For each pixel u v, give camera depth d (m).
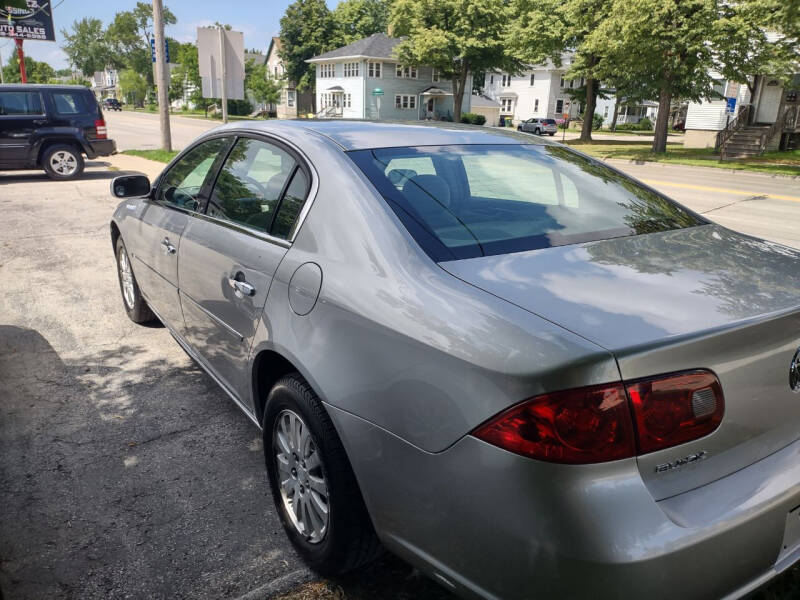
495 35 45.44
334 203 2.30
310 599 2.23
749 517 1.57
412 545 1.82
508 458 1.52
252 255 2.60
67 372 4.14
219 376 3.14
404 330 1.82
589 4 29.34
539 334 1.57
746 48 23.23
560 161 2.93
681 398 1.52
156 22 17.23
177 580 2.32
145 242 3.99
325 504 2.22
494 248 2.11
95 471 3.02
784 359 1.72
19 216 9.40
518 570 1.53
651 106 75.00
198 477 2.98
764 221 10.75
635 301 1.73
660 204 2.75
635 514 1.46
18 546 2.50
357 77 55.94
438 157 2.60
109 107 81.00
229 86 12.83
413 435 1.74
